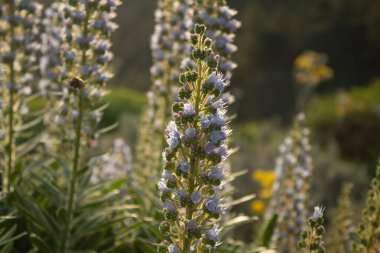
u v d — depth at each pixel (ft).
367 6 188.14
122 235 20.31
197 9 21.17
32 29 22.72
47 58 23.09
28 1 21.95
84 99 21.08
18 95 22.72
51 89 23.70
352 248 17.80
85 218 20.56
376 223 17.46
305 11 200.44
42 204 22.06
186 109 12.78
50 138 23.75
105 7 20.81
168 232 13.39
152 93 25.30
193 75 12.84
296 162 25.36
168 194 13.29
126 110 90.48
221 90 12.87
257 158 52.39
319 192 46.55
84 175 21.84
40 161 22.58
